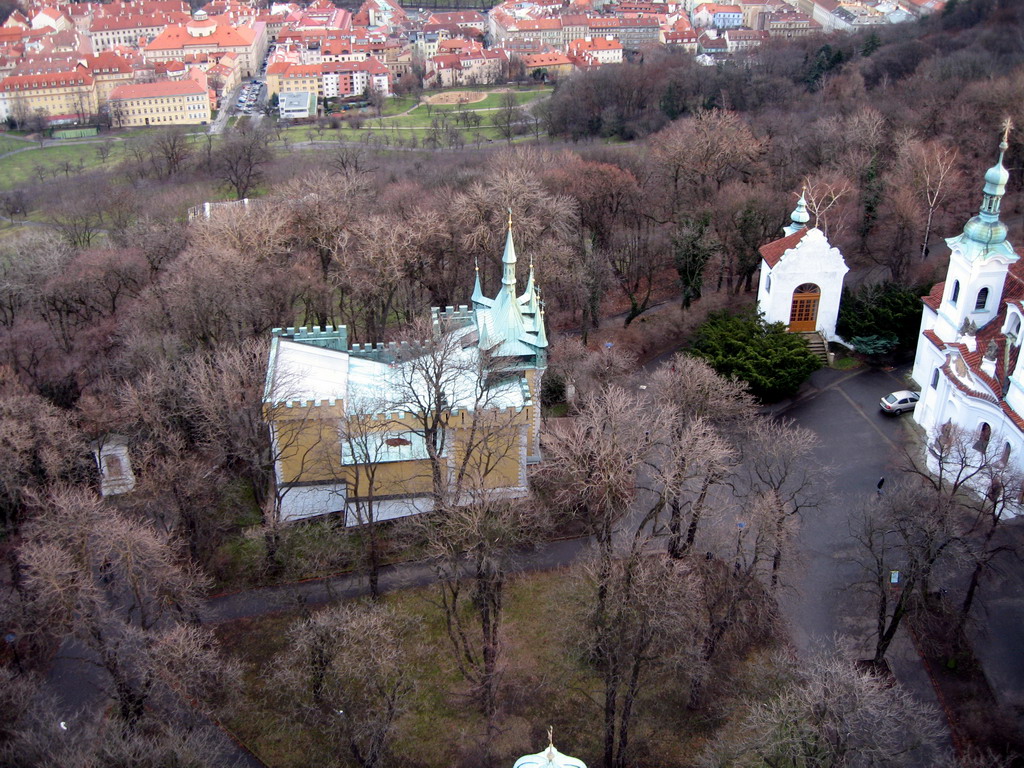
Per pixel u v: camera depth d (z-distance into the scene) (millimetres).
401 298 142750
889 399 118562
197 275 118250
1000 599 89688
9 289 136250
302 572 96688
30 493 88125
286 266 138125
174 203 198500
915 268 143875
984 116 182375
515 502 95188
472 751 80625
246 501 106188
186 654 76062
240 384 99625
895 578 92375
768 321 131875
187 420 106062
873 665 84875
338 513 103062
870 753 65250
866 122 174500
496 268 142875
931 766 76000
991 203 103562
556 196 152625
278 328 117688
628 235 159000
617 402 92938
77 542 80688
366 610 90500
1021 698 81312
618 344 138250
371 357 111688
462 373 104188
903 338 131375
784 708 65688
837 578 94438
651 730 81875
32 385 119625
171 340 114000
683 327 142375
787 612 90875
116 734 68000
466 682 85625
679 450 86812
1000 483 84812
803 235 127812
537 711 83375
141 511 96875
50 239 162875
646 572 75312
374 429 96062
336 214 143500
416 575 96562
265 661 88375
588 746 80750
